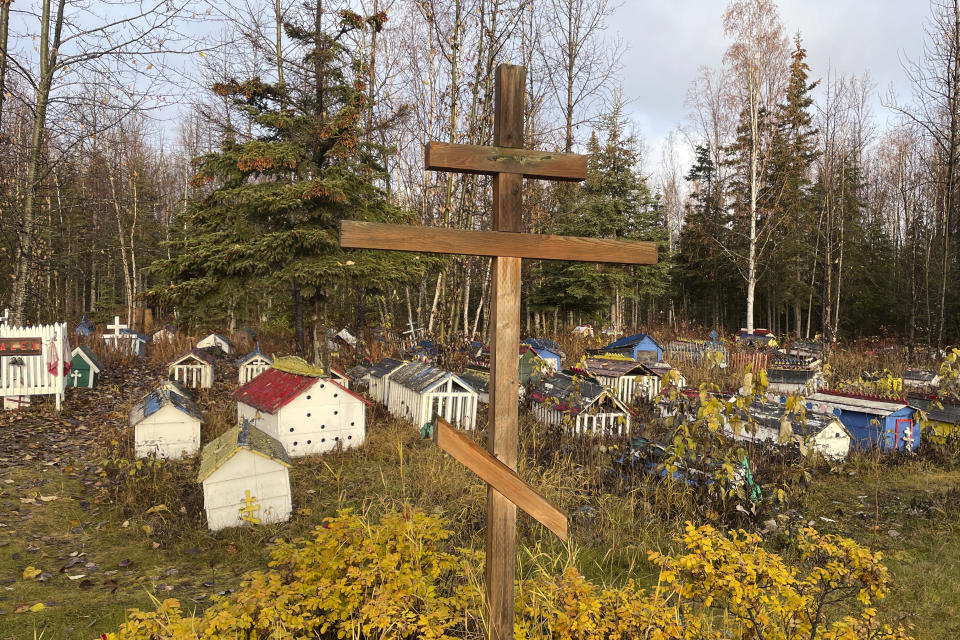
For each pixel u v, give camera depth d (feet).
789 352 71.10
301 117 44.32
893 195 135.03
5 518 21.61
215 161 44.04
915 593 17.06
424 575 12.84
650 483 24.63
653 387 51.65
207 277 41.16
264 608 10.55
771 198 101.30
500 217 9.86
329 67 47.16
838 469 30.68
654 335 103.60
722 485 21.88
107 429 35.19
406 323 93.35
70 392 44.62
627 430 34.68
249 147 41.60
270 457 22.03
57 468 28.09
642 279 91.71
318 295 44.75
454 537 18.03
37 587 16.55
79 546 20.01
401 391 40.50
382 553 12.41
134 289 99.09
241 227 42.88
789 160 103.65
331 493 25.43
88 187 99.71
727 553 11.84
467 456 9.60
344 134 43.29
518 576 16.62
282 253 40.70
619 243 10.34
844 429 33.32
